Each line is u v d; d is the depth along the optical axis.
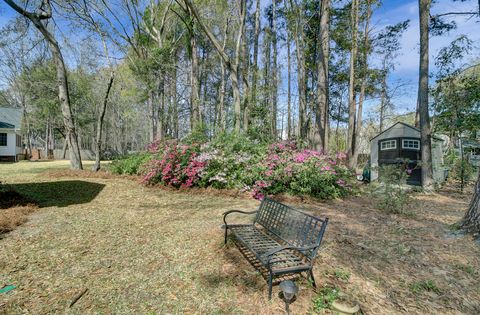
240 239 3.28
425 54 9.37
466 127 11.04
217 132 10.59
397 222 5.09
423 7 9.30
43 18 11.46
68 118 12.64
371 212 5.95
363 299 2.45
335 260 3.27
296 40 14.44
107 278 2.79
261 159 8.36
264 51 19.97
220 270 2.97
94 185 9.16
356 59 17.11
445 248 3.71
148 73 15.93
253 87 15.34
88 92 22.14
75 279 2.75
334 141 27.25
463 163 10.22
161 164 9.09
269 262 2.51
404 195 6.05
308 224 2.88
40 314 2.18
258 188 7.32
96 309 2.27
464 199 8.10
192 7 10.80
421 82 9.49
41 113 22.75
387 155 12.10
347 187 8.31
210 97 26.38
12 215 4.89
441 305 2.41
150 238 4.01
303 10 13.99
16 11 10.57
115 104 31.48
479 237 3.93
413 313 2.28
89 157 30.23
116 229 4.43
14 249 3.49
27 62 17.64
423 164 9.48
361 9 15.72
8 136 22.05
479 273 2.99
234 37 20.11
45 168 14.32
